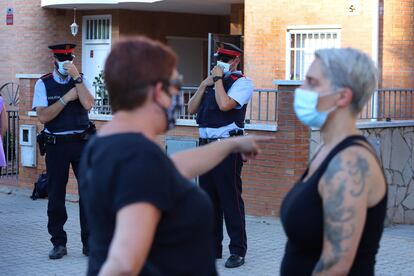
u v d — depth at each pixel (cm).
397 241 980
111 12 2097
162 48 307
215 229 823
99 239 298
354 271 336
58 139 845
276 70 1598
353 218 323
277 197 1053
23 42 2086
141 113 303
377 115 1273
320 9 1536
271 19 1598
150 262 299
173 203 296
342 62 338
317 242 339
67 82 846
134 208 281
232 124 814
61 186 857
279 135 1045
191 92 1304
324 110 340
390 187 1151
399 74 1466
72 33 2067
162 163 294
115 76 298
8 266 824
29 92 1338
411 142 1189
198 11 2142
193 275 306
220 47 814
